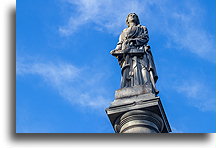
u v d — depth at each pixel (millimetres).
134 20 15211
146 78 12602
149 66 13195
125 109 11039
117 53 13719
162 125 11133
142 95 11469
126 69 13148
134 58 13438
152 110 10938
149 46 13906
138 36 14242
